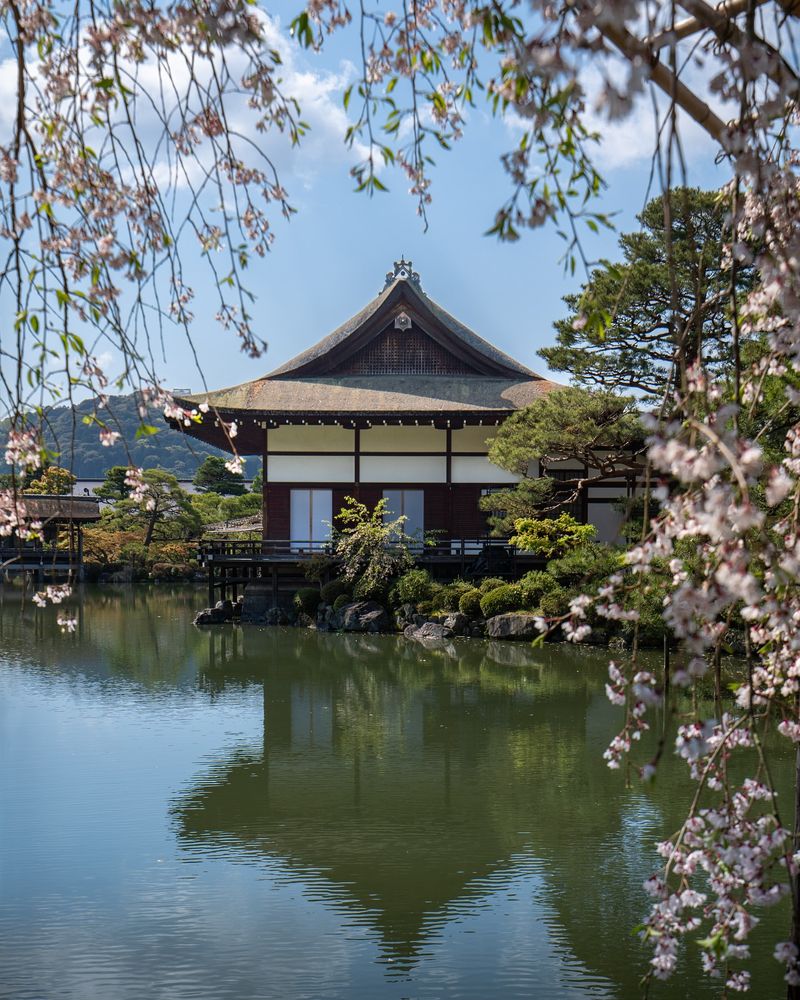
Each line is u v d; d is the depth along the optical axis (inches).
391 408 943.7
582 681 565.0
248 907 247.9
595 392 733.9
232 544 951.6
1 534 150.4
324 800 336.8
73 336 127.0
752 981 205.8
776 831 113.6
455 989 204.8
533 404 775.7
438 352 1056.8
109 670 616.7
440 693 534.3
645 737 419.2
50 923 237.5
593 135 101.3
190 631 827.4
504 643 731.4
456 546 956.6
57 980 208.2
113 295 134.2
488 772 370.6
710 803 323.3
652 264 639.8
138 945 225.1
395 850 288.2
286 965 215.3
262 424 946.7
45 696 526.6
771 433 276.4
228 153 131.3
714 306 115.3
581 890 257.0
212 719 469.1
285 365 1071.0
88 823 311.3
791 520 122.5
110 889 258.2
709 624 101.0
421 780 360.5
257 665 637.3
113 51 120.1
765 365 116.5
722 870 119.4
